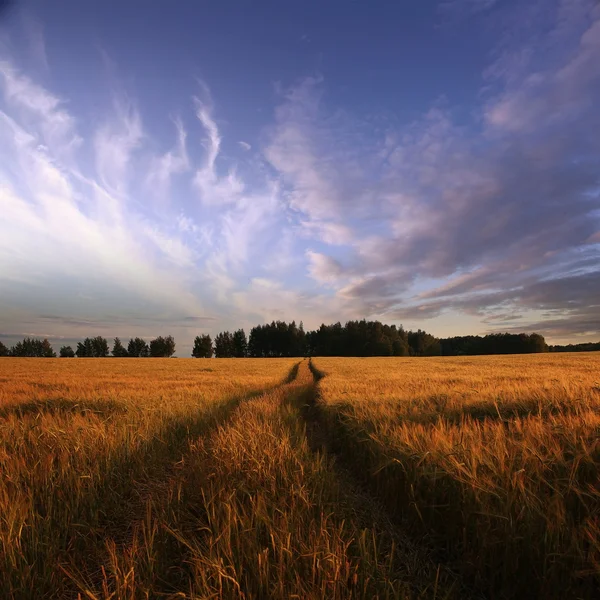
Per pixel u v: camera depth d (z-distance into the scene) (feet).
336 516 12.56
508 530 10.42
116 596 8.93
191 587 8.90
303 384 70.79
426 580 10.48
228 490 13.88
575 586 9.31
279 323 441.27
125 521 14.44
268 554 9.92
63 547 11.53
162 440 23.81
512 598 10.10
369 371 96.48
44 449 18.44
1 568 9.87
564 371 76.48
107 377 83.35
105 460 17.53
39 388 53.21
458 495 12.62
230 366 157.48
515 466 13.29
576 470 12.82
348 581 9.19
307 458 17.97
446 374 73.20
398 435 19.04
